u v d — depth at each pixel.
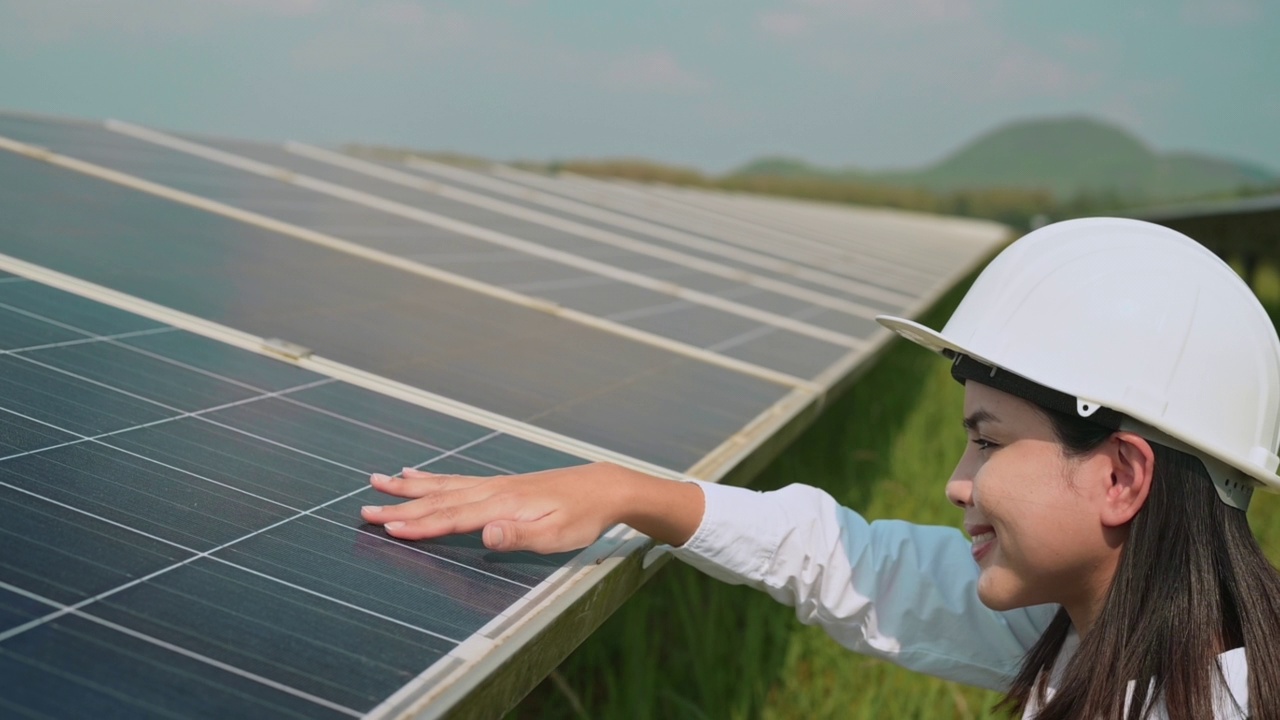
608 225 9.15
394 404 2.68
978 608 2.44
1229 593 1.91
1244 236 23.09
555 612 1.75
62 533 1.58
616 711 3.73
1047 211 151.50
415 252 5.01
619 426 3.03
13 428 1.91
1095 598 2.04
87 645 1.32
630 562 2.12
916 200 145.25
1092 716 1.88
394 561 1.80
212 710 1.26
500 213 7.95
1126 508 1.90
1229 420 1.92
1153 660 1.86
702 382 3.87
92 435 1.98
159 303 3.03
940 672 2.51
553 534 1.97
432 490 2.01
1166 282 1.95
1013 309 2.01
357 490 2.08
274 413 2.38
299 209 5.46
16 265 2.96
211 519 1.77
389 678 1.42
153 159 5.85
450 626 1.62
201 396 2.36
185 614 1.45
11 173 4.29
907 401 9.20
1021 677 2.30
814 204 32.62
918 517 6.04
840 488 6.46
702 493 2.30
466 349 3.46
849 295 8.36
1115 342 1.92
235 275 3.63
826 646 4.40
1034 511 1.95
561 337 4.02
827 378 4.50
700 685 3.92
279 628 1.48
